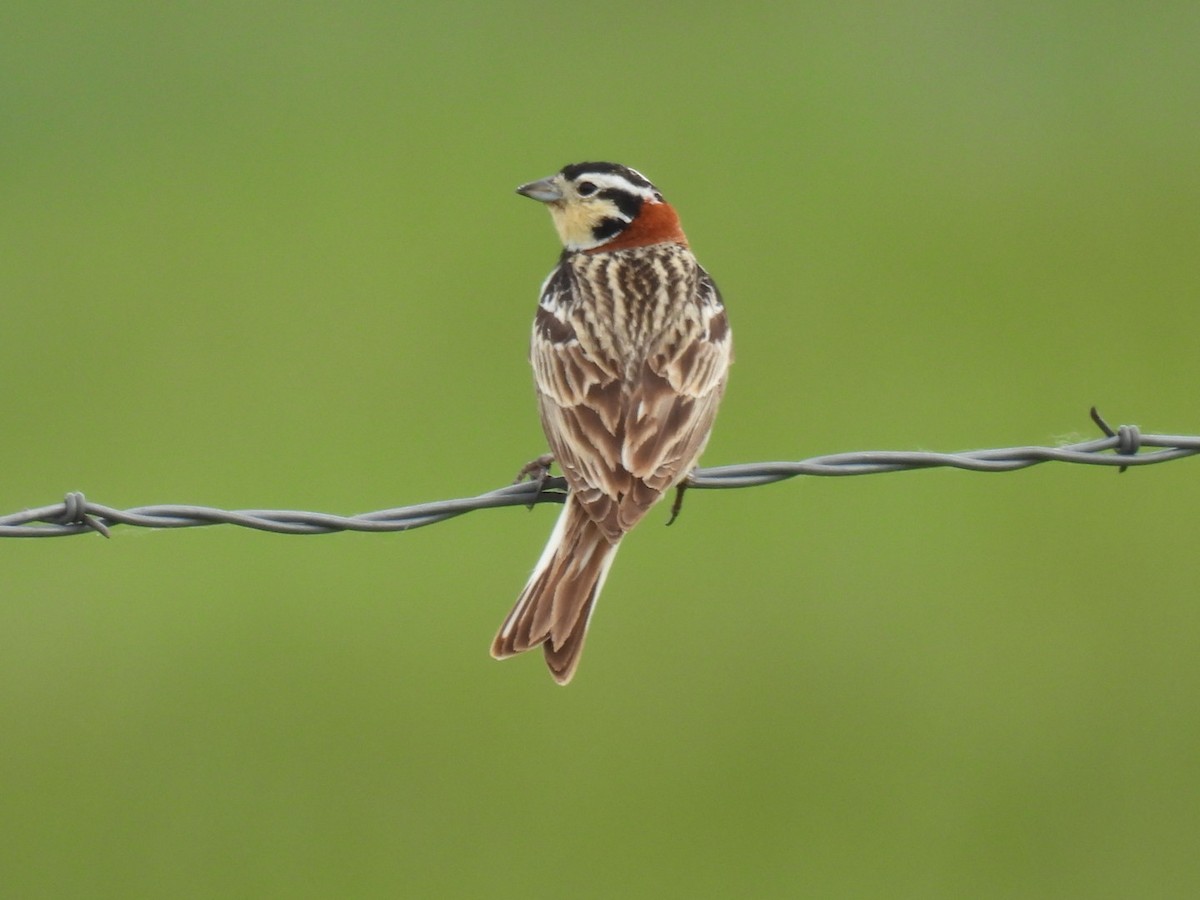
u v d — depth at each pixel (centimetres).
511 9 2405
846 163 2014
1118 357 1672
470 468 1478
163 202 1906
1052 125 2083
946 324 1723
